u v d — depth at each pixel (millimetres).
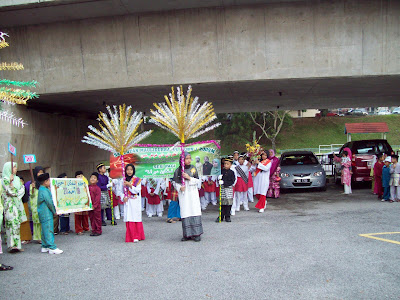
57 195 8000
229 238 7609
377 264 5531
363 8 10516
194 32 10828
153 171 11078
